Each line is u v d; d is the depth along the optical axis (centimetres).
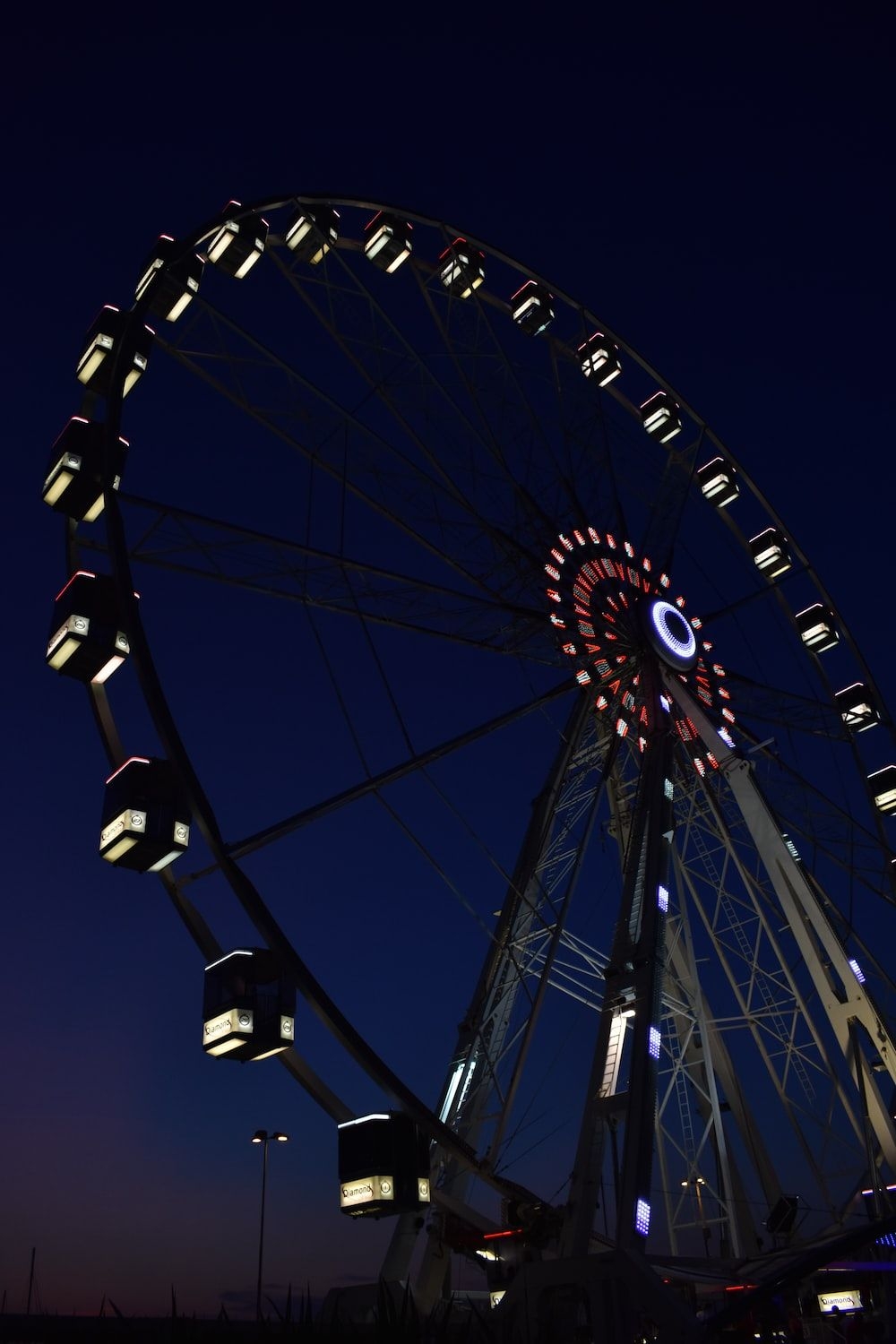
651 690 3456
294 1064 2306
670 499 4206
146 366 2972
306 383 3238
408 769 2705
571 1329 2197
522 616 3319
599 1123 2492
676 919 3622
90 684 2645
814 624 4497
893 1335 2664
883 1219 2452
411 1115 2291
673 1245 3244
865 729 4447
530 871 3127
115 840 2309
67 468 2822
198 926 2403
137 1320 1597
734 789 3534
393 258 3881
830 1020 3344
